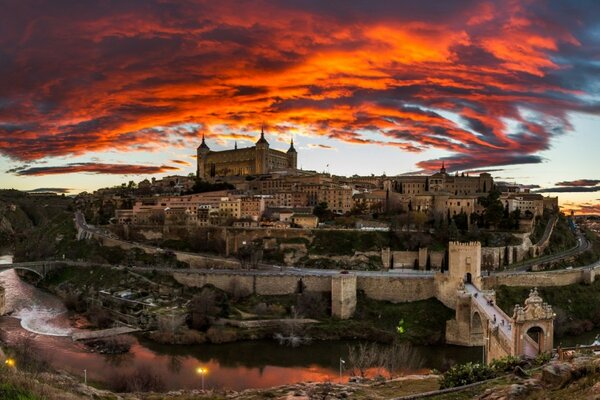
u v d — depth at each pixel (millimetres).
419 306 146125
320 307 147125
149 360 115625
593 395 38562
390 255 191500
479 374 61438
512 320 83125
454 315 141000
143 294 166375
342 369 110062
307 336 134125
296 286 157625
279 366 112875
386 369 104000
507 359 68500
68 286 189375
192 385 97188
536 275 158375
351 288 147375
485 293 131125
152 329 140125
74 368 105062
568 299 154500
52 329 141875
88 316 154625
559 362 51094
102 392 57062
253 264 184750
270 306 148375
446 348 128500
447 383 61219
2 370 44188
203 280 166750
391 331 137375
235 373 107250
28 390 40625
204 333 134375
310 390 63719
